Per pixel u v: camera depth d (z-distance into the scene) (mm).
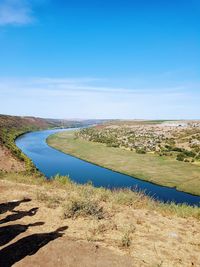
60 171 51844
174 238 8383
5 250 6891
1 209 9938
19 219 9016
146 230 8859
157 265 6680
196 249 7832
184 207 12000
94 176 48938
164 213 10961
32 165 43625
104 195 12594
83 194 12391
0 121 140250
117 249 7312
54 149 83188
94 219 9297
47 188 13695
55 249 7000
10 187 13336
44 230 8219
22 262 6406
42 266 6312
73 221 9094
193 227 9594
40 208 10219
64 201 11172
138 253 7223
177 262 6988
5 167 38469
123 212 10461
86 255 6828
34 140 107562
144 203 12062
